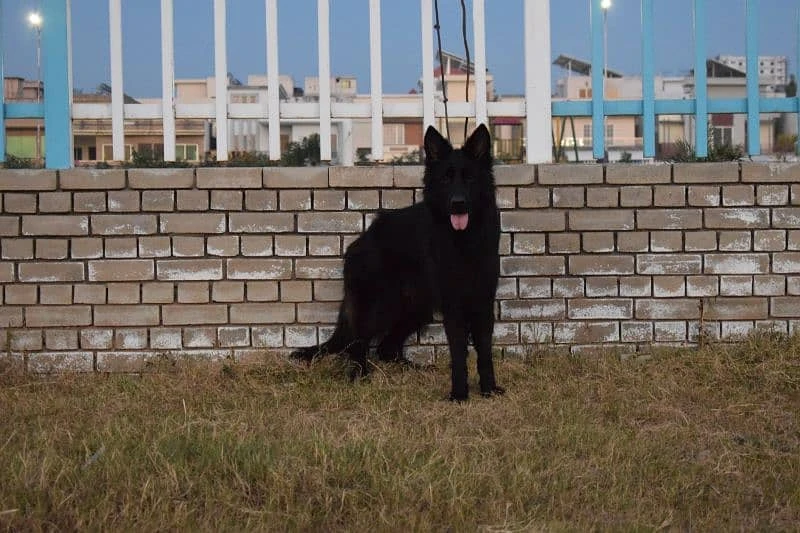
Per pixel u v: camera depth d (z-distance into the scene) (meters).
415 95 12.23
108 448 4.12
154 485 3.62
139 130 13.36
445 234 5.46
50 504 3.49
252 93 12.18
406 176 6.41
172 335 6.41
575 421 4.81
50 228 6.33
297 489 3.67
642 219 6.43
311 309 6.46
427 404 5.32
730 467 4.06
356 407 5.29
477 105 6.59
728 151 8.29
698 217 6.42
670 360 6.09
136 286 6.38
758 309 6.45
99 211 6.35
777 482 3.88
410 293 6.14
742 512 3.64
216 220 6.39
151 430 4.52
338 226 6.44
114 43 6.48
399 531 3.32
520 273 6.45
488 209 5.53
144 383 5.87
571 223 6.43
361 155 11.57
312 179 6.41
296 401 5.43
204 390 5.69
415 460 3.97
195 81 17.16
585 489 3.78
